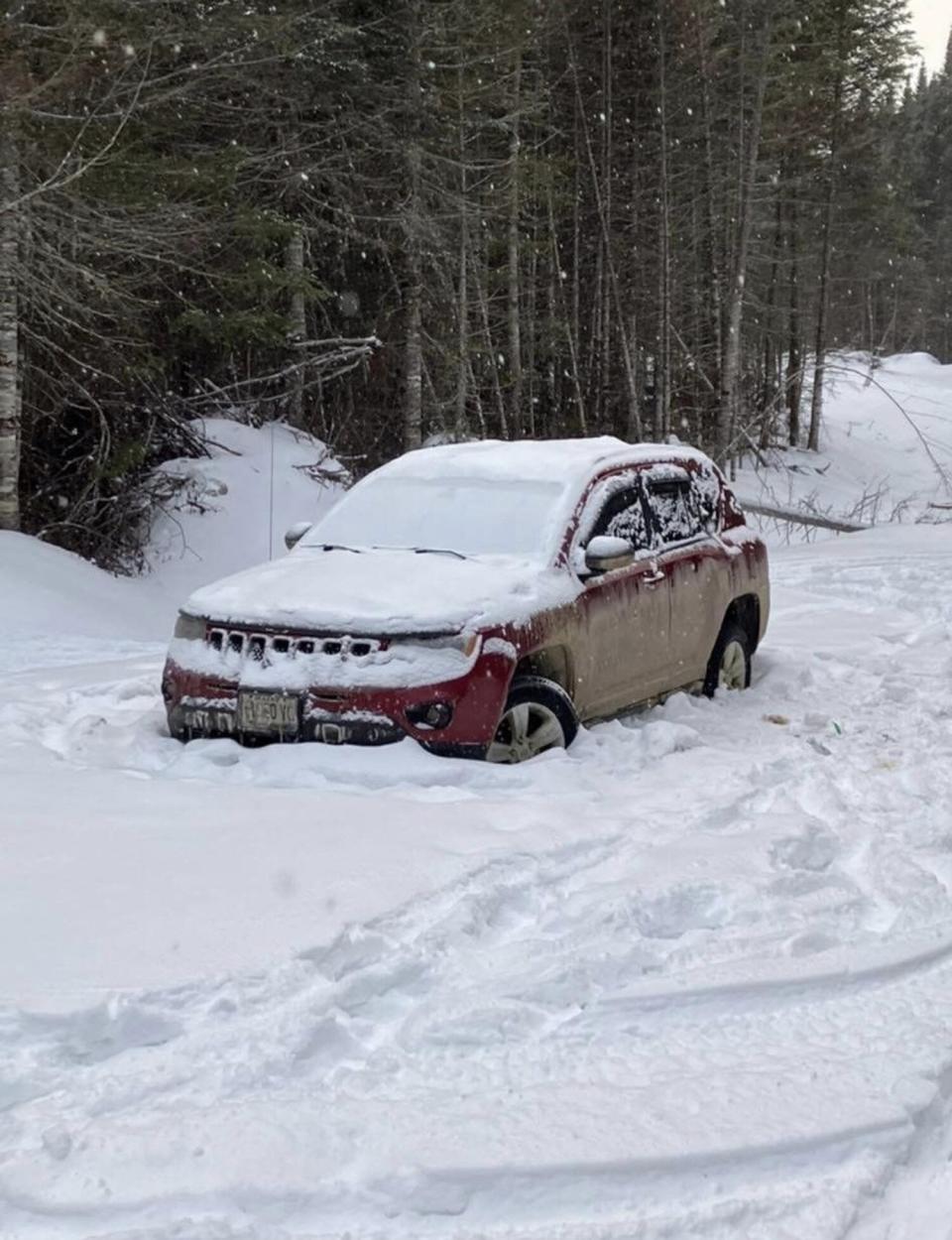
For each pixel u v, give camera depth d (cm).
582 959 421
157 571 1891
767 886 491
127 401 2016
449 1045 374
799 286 4484
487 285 3095
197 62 1936
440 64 2422
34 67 1595
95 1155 310
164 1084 348
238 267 2136
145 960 411
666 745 709
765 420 4097
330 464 2231
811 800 614
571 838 537
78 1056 366
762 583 955
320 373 2523
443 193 2461
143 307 1905
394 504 802
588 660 737
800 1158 314
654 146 3475
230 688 667
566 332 3409
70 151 1505
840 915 476
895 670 984
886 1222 293
